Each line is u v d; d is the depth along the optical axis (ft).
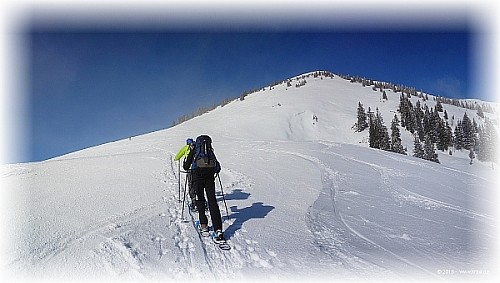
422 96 541.75
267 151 74.02
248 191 35.58
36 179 40.75
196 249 20.27
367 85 606.55
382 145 291.79
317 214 28.27
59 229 22.03
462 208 34.04
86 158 65.51
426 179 50.60
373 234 24.14
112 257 18.48
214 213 21.94
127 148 96.43
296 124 373.61
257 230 23.68
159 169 48.57
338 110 421.59
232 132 324.80
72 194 31.96
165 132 195.00
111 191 33.42
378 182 45.01
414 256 20.27
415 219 28.55
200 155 23.53
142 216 25.25
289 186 38.86
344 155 70.54
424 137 339.36
